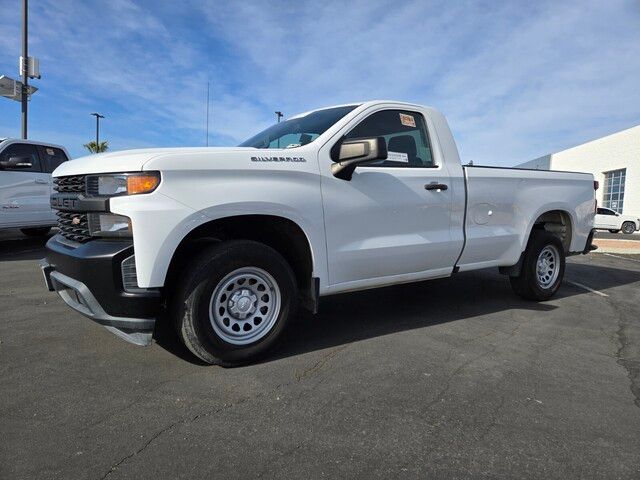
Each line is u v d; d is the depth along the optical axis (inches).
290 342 154.7
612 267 358.9
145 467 86.2
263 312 137.0
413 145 171.6
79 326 164.9
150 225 114.0
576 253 237.9
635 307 217.8
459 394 119.3
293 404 111.3
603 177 1310.3
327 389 119.6
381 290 235.9
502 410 111.5
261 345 134.0
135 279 116.6
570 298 233.0
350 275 151.6
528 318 191.9
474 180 183.8
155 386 118.9
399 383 124.5
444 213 173.8
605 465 90.7
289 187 134.9
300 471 86.5
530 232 209.9
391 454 92.6
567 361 144.7
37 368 128.9
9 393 114.0
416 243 164.4
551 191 215.8
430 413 109.0
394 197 158.4
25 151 361.1
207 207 120.9
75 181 131.9
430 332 168.9
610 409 113.7
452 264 181.5
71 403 109.3
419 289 240.4
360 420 105.0
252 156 130.4
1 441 93.2
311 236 140.2
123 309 116.9
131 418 103.1
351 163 139.2
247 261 128.6
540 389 123.7
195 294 121.9
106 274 115.2
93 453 90.0
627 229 1029.2
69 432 97.0
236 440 95.7
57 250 131.0
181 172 118.8
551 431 102.7
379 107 162.7
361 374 129.6
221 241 134.2
